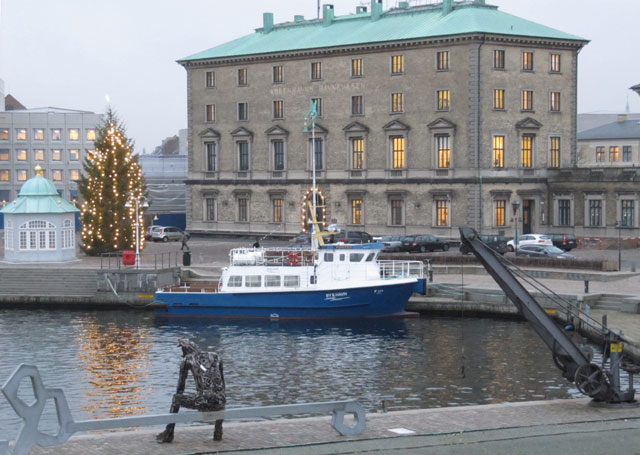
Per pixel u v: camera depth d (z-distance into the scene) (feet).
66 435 69.31
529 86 339.77
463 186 330.75
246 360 171.32
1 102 601.62
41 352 178.81
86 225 293.84
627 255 290.15
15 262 265.54
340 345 185.16
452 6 349.41
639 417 85.97
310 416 130.31
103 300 235.40
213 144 397.80
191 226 404.36
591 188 335.06
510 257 258.98
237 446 75.05
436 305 218.79
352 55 354.74
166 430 75.97
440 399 140.26
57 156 522.88
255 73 382.22
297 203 371.76
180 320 217.97
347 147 356.79
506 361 166.40
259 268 219.82
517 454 73.05
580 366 92.73
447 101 334.03
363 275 217.77
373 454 72.59
